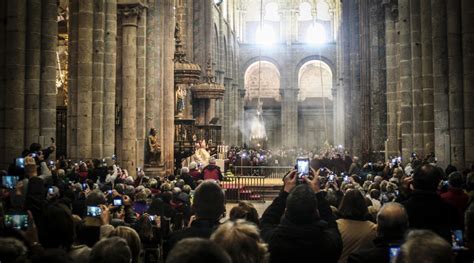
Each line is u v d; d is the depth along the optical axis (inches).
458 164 642.8
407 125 900.6
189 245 106.2
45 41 692.7
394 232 216.8
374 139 1249.4
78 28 830.5
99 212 321.4
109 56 858.1
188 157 1256.8
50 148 604.4
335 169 1334.9
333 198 396.5
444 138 681.6
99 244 179.0
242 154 1658.5
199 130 1455.5
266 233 222.8
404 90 906.7
